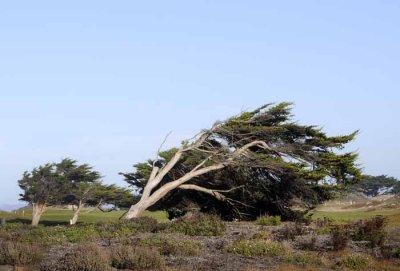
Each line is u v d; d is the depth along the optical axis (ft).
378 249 73.92
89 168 231.91
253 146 155.43
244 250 68.39
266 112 150.51
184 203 157.38
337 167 146.72
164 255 66.13
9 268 54.39
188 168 157.48
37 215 219.41
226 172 153.99
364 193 456.86
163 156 159.84
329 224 106.22
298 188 146.82
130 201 222.89
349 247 75.72
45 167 220.02
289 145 147.43
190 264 59.36
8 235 87.30
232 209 155.12
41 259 59.16
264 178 150.61
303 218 146.41
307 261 61.82
